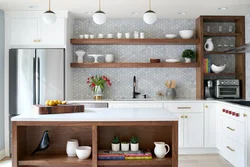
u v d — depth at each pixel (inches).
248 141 124.8
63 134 107.3
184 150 178.2
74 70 200.4
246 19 186.7
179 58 201.6
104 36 200.2
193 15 187.9
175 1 154.1
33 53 172.6
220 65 200.1
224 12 179.9
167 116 99.0
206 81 189.9
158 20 200.7
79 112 111.6
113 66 187.8
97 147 98.3
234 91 184.4
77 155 100.0
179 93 201.6
